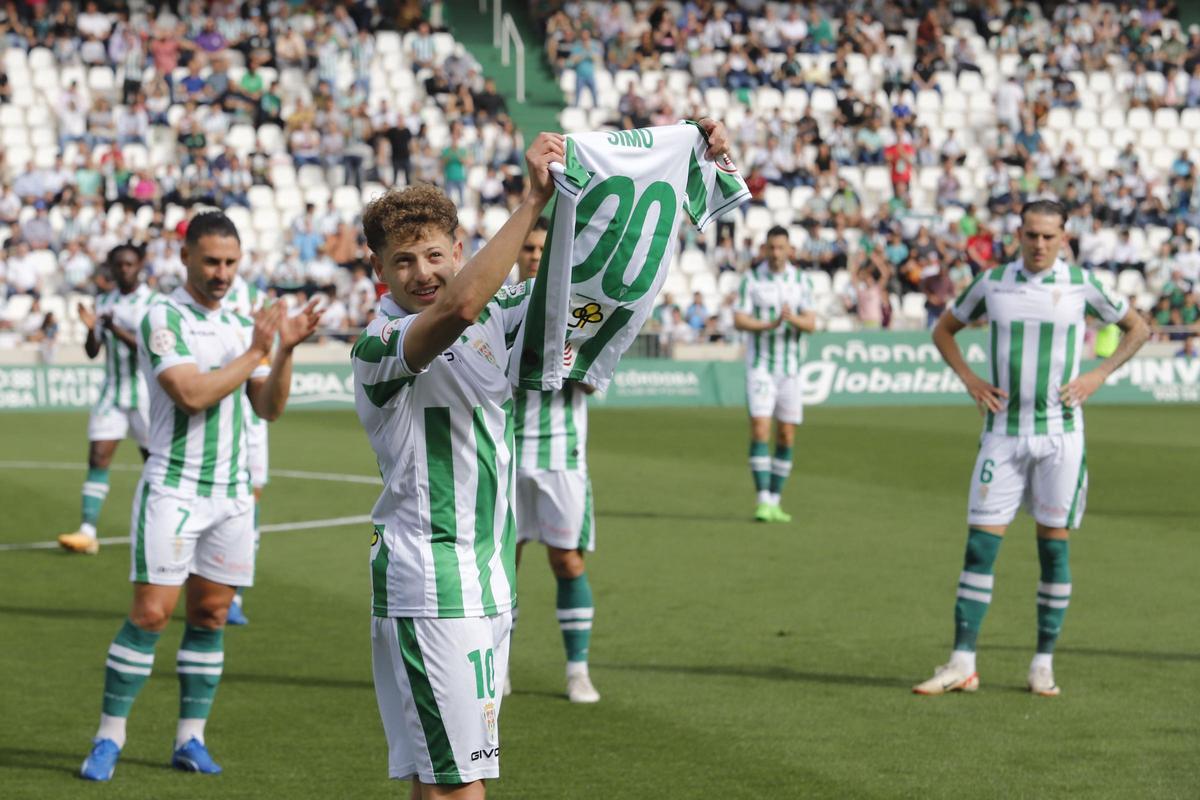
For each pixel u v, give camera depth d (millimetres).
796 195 90062
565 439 21406
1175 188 94562
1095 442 59312
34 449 56031
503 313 11914
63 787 17438
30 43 87625
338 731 19906
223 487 18281
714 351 79188
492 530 11859
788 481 47469
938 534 36969
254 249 82312
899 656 24234
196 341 18203
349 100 89688
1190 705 21062
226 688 22219
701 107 94812
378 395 11453
